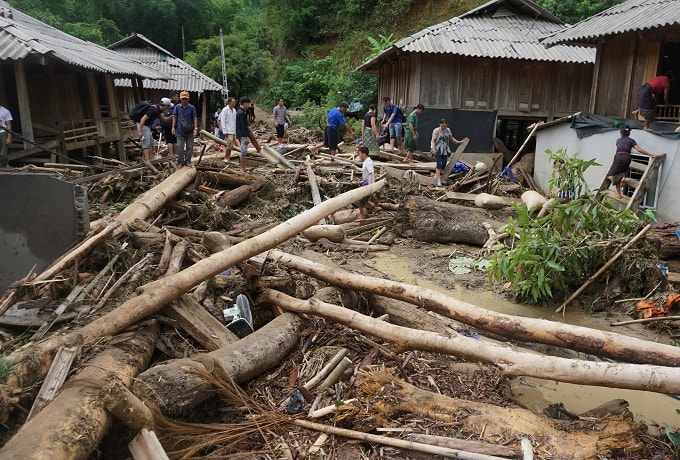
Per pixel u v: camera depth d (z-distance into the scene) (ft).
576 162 26.66
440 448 11.41
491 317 15.52
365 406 12.72
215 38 111.86
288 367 15.19
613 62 41.98
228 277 18.75
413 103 54.60
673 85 42.96
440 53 50.65
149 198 26.27
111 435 10.91
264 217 32.09
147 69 59.57
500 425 12.35
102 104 49.98
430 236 32.22
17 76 34.45
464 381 15.06
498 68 54.24
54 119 38.27
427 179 41.50
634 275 23.39
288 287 18.24
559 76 55.16
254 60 109.91
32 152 34.96
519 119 57.36
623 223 24.62
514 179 44.70
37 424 9.41
